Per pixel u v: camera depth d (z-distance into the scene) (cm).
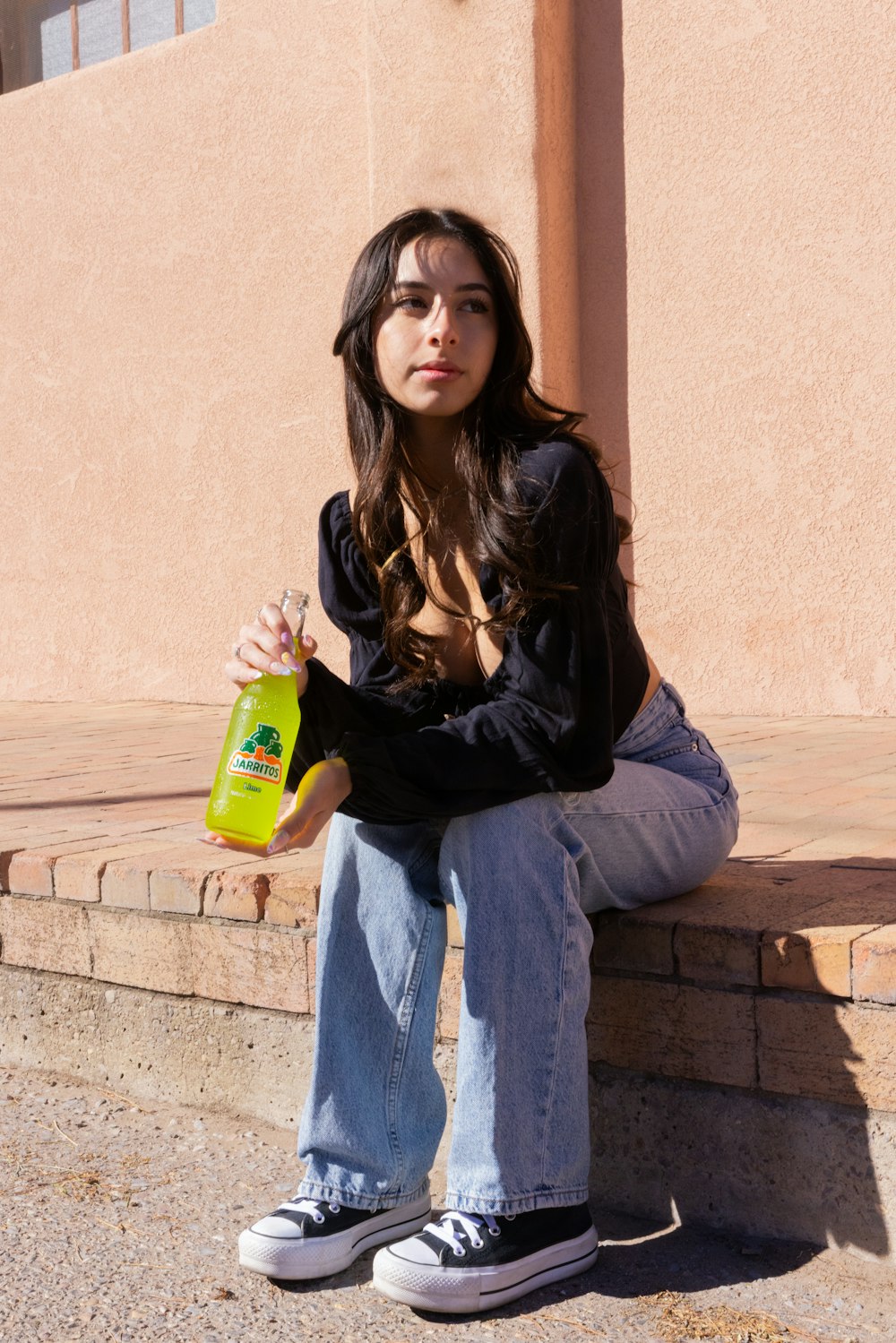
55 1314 185
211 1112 266
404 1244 185
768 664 616
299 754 206
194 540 779
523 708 186
